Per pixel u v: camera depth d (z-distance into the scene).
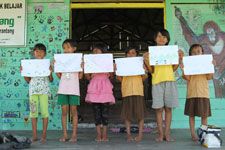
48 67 6.57
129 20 15.74
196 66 6.39
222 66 8.07
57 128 7.93
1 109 7.96
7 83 7.99
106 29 16.53
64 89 6.47
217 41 8.11
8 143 5.67
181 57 6.59
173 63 6.42
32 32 8.05
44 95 6.57
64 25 8.07
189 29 8.09
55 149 5.75
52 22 8.07
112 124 8.39
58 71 6.49
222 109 8.02
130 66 6.50
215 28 8.12
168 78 6.45
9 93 7.98
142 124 6.56
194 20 8.12
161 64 6.41
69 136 7.08
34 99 6.57
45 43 8.05
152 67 6.55
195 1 8.12
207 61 6.39
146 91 14.37
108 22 15.88
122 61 6.53
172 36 8.08
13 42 8.01
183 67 6.43
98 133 6.60
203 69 6.38
